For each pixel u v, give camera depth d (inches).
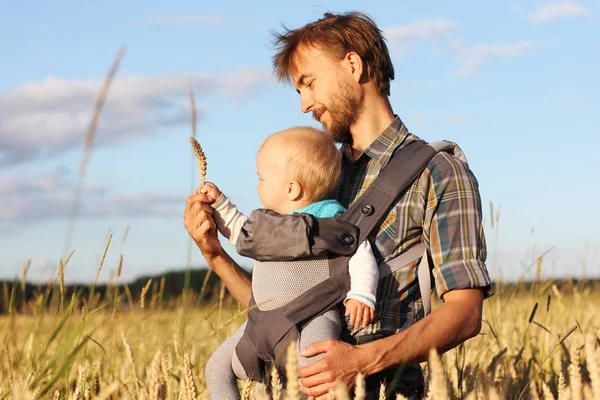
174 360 146.0
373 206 111.6
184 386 96.2
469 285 107.2
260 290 109.6
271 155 121.3
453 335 104.3
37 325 130.7
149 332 187.3
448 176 113.3
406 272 111.8
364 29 126.6
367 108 126.0
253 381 109.2
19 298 141.8
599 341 126.8
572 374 96.9
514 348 171.9
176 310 192.2
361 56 125.7
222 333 172.7
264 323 105.8
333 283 106.9
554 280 188.5
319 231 107.3
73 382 134.0
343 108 124.6
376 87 127.2
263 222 110.3
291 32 130.8
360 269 106.7
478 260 109.7
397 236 112.3
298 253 106.2
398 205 113.6
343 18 128.3
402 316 111.7
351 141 129.6
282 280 107.7
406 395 109.3
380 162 120.0
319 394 97.7
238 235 113.3
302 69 127.5
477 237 111.3
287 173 119.3
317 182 119.2
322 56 125.8
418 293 113.7
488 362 164.7
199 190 126.9
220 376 112.7
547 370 161.9
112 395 120.7
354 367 98.3
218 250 127.4
